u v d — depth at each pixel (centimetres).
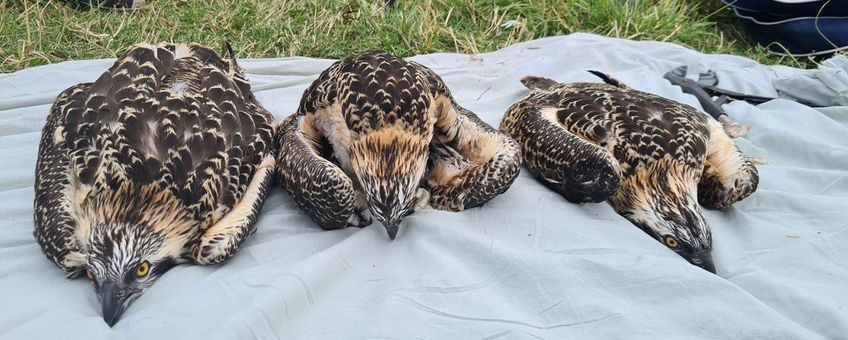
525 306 71
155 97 77
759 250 80
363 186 74
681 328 69
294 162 76
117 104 76
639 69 112
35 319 66
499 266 73
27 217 79
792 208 85
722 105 107
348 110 75
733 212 85
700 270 73
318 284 70
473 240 75
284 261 74
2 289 69
